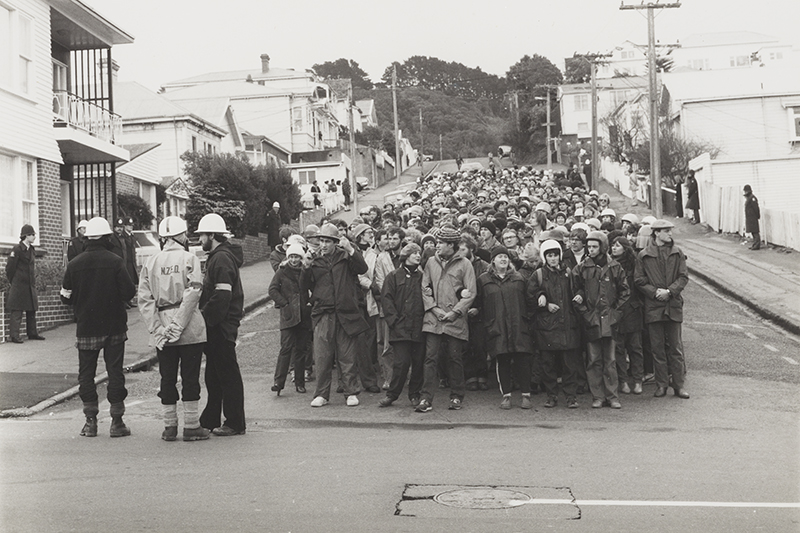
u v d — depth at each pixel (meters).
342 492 6.95
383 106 139.62
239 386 9.52
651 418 10.47
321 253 11.55
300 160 68.88
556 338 11.03
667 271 11.61
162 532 5.93
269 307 21.89
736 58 95.38
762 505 6.63
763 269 23.73
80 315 9.32
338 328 11.45
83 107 23.58
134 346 16.45
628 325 11.85
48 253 20.77
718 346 15.19
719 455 8.43
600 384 11.22
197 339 9.07
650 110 33.25
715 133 47.06
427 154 130.25
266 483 7.23
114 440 9.18
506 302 10.95
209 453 8.47
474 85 158.38
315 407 11.32
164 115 43.94
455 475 7.54
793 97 46.56
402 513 6.39
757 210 27.19
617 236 13.09
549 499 6.78
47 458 8.22
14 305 16.80
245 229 35.19
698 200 35.09
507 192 36.25
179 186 35.81
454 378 11.10
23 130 19.86
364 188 69.56
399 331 11.06
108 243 9.48
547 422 10.30
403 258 11.17
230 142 55.81
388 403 11.28
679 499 6.80
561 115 86.94
